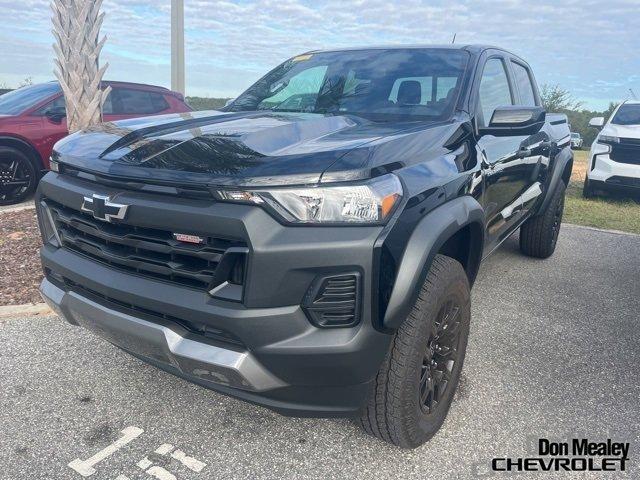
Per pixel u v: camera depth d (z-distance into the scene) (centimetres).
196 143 219
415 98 307
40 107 712
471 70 318
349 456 236
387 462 232
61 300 240
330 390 197
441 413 247
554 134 459
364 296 188
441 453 239
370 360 194
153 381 290
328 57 370
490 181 297
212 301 193
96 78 576
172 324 204
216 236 189
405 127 262
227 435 247
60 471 221
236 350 192
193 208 192
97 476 219
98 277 221
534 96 457
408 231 200
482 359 324
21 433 244
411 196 205
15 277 416
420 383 223
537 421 263
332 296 188
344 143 215
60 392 277
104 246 224
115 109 811
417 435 231
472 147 278
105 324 220
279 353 188
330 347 188
